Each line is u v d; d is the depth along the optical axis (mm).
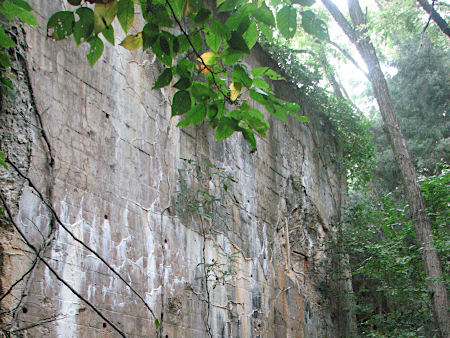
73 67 6887
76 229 6426
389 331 14102
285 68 15211
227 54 4156
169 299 8180
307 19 3930
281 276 12883
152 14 4109
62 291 6020
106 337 6582
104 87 7438
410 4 13320
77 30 4102
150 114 8484
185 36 4332
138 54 8391
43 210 5988
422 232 12711
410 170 13227
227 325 9859
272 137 13492
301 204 14578
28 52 6195
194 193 9469
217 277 9422
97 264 6668
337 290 15539
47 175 6152
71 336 6035
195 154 9773
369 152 18922
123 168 7570
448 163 22891
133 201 7680
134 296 7297
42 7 6496
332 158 17344
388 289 14219
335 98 18344
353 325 16562
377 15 12945
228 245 10438
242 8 3998
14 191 5711
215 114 4594
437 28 14703
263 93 4547
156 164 8445
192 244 9133
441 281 12062
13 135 5871
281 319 12398
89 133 6980
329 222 16438
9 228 5551
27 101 6098
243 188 11508
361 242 15258
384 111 13805
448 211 13508
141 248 7680
